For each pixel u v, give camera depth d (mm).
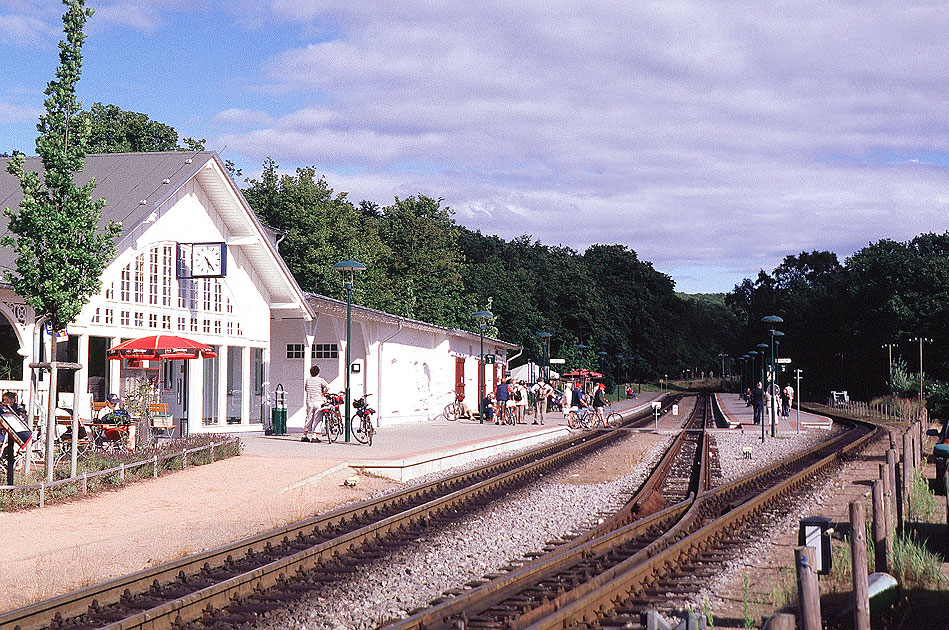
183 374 27797
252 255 29641
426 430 35781
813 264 181250
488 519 15727
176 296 26812
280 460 22391
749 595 10281
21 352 21812
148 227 25641
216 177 27547
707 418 57719
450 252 84375
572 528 14969
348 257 58375
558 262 131500
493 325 76438
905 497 15773
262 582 10344
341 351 34656
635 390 138625
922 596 9930
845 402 75938
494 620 8734
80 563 11758
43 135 17250
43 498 15984
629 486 20859
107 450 20797
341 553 12312
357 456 23156
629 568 10969
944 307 90000
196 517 15281
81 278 17578
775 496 18734
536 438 35406
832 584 10664
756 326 144625
